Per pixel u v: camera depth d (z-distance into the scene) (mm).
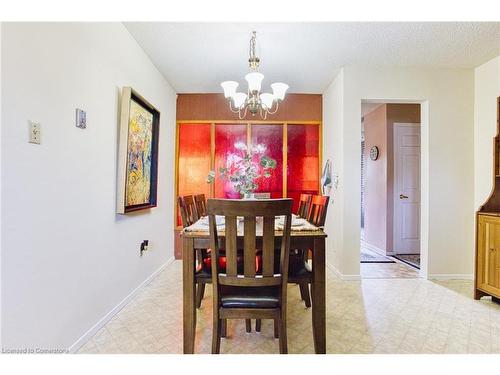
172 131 3957
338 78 3430
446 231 3246
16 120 1297
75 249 1746
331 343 1863
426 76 3270
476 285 2619
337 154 3463
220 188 4156
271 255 1511
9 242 1265
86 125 1857
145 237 2934
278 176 4176
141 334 1965
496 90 3008
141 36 2580
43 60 1466
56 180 1568
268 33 2525
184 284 1700
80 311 1801
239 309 1555
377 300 2592
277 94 2549
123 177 2277
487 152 3100
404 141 4539
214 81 3686
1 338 1232
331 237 3656
